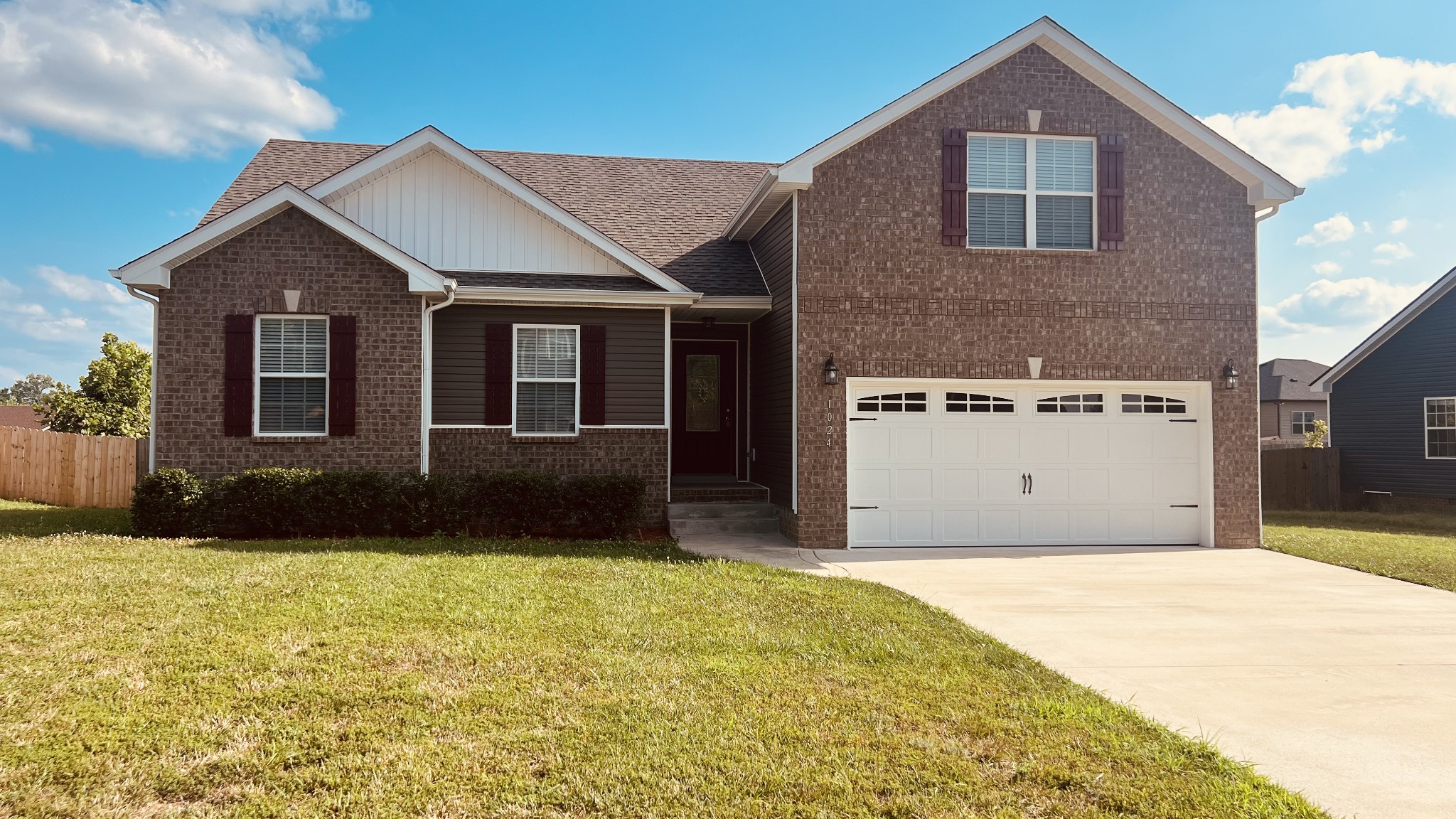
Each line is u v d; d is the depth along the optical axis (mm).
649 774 4102
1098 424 12875
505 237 13539
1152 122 12812
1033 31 12398
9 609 6668
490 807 3789
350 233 11867
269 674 5340
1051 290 12570
